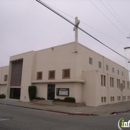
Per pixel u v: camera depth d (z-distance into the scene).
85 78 23.09
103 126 8.55
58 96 23.28
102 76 24.84
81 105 21.27
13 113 12.81
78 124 8.95
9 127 7.71
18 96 29.56
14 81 30.92
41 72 26.88
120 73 40.31
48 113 14.05
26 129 7.38
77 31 23.41
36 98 25.52
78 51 23.39
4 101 25.78
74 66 22.55
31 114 12.60
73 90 21.81
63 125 8.52
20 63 30.84
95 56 28.16
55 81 23.44
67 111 15.47
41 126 8.09
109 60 34.06
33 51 28.27
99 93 22.72
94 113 14.44
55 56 25.39
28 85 27.23
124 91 35.00
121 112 16.25
